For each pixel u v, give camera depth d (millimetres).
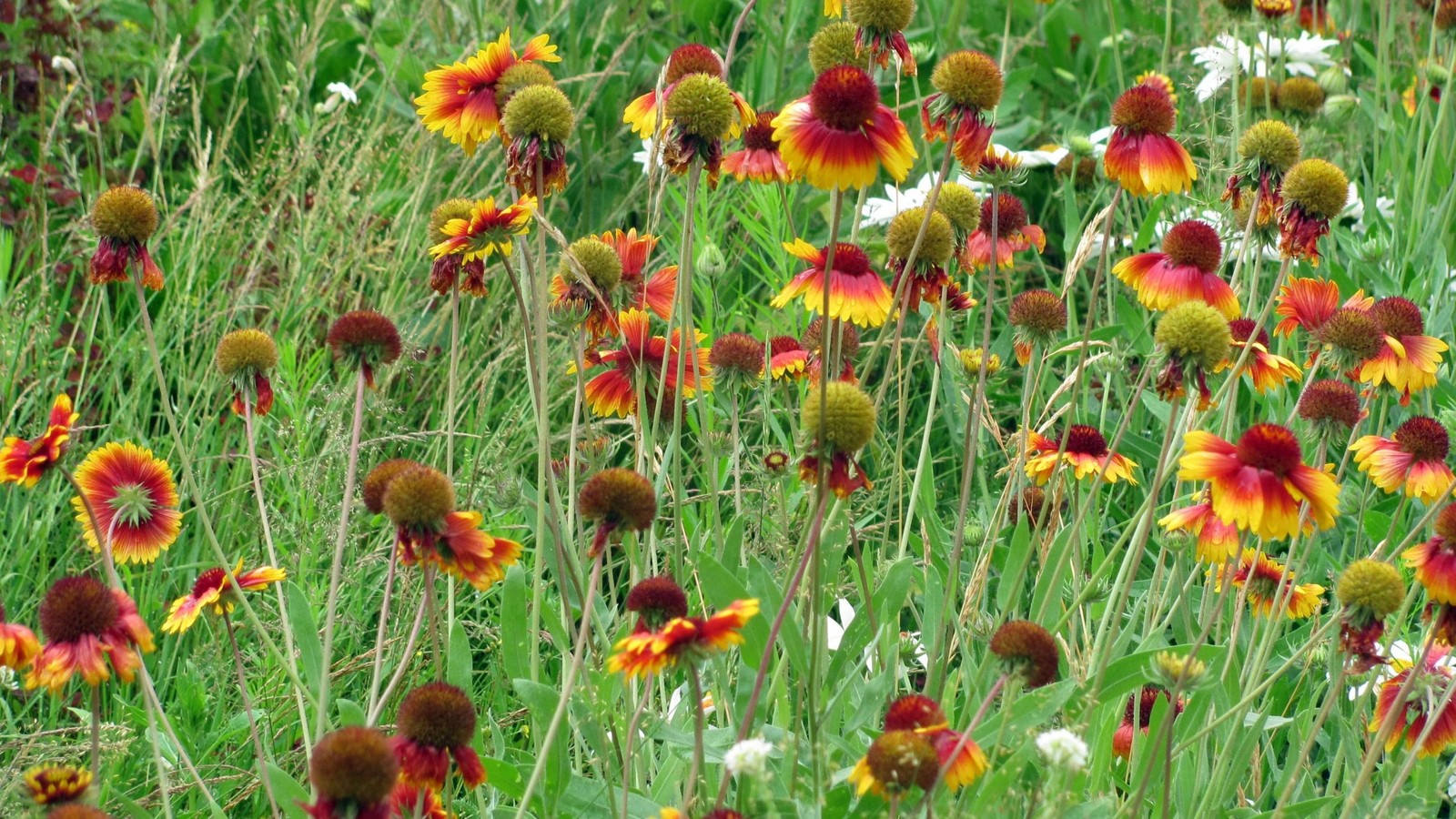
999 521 4363
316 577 5379
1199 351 3611
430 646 5211
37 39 8500
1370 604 3500
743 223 6336
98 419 6656
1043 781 3537
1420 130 7418
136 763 4602
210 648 5066
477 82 4234
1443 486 4105
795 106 3252
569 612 3928
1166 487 6020
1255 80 7836
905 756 2857
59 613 3201
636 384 4316
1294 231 4113
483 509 5547
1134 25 10031
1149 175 4074
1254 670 3969
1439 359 4395
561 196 8195
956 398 6355
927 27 9500
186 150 8953
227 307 6992
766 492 5027
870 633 3938
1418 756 3898
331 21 9141
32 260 7340
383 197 7672
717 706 4160
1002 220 5297
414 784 3160
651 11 9383
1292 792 4340
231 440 6656
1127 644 4215
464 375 6656
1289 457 3311
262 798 4586
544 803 3615
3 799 3674
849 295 4004
